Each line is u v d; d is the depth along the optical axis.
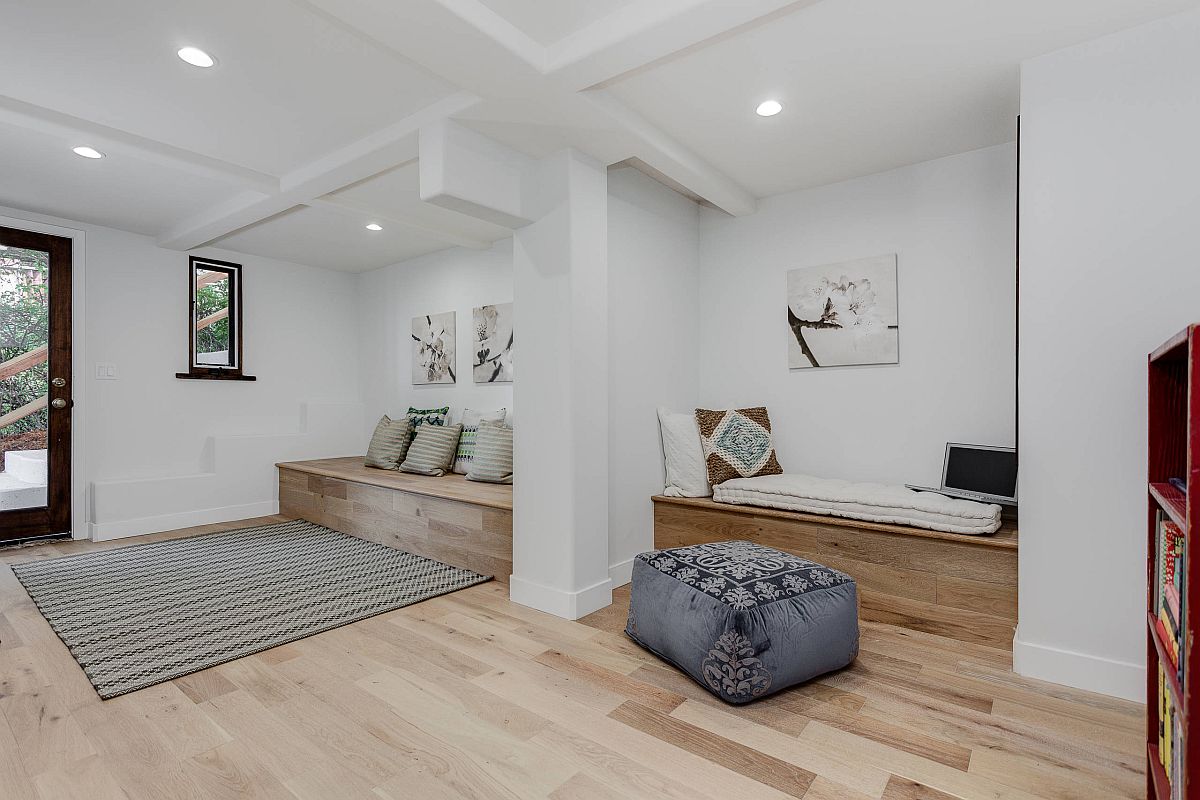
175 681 2.20
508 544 3.36
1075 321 2.11
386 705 2.02
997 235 2.96
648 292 3.53
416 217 4.25
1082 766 1.67
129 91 2.54
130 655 2.40
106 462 4.46
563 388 2.85
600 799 1.54
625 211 3.36
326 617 2.82
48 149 3.04
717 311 3.93
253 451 5.18
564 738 1.82
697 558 2.41
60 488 4.29
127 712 1.97
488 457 4.19
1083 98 2.10
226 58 2.29
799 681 2.10
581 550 2.87
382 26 1.91
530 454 3.00
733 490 3.27
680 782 1.61
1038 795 1.55
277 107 2.67
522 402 3.04
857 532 2.83
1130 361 2.02
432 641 2.55
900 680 2.19
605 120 2.55
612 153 2.90
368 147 2.95
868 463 3.35
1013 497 2.70
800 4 1.87
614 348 3.27
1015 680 2.18
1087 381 2.09
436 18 1.87
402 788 1.59
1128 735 1.82
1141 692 2.01
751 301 3.78
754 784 1.60
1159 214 1.98
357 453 5.95
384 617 2.84
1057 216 2.14
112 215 4.18
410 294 5.50
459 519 3.64
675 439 3.52
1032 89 2.19
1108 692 2.06
